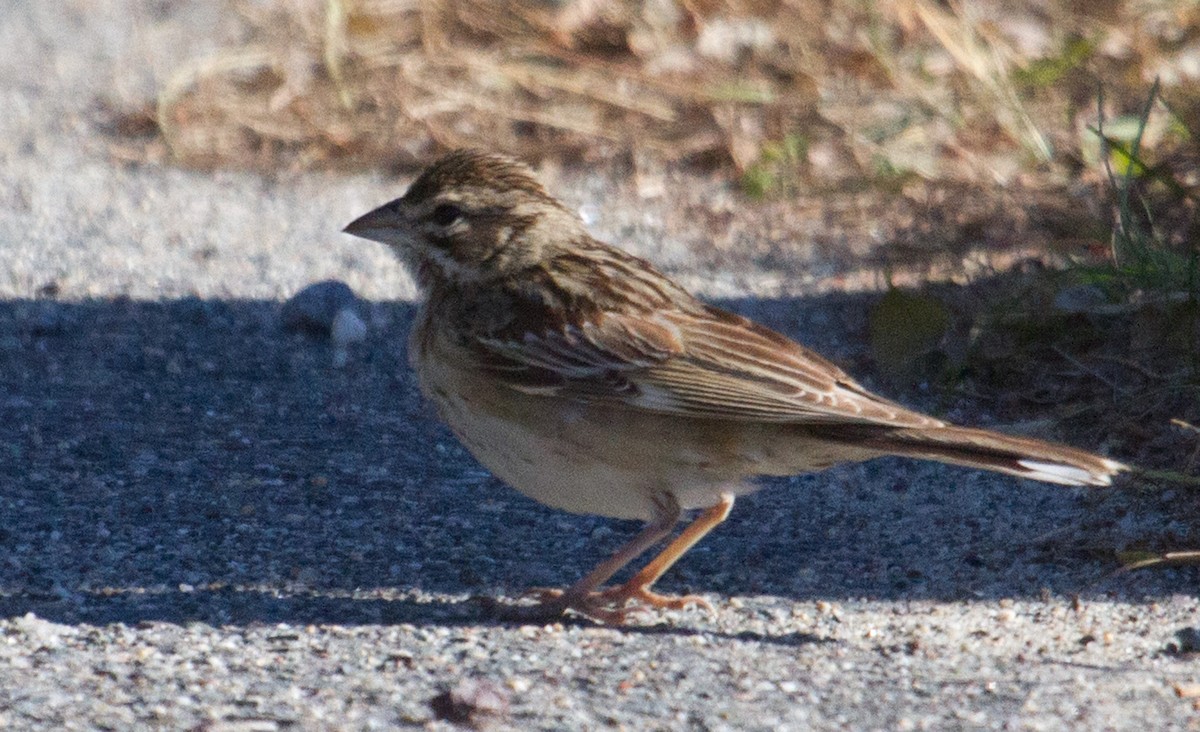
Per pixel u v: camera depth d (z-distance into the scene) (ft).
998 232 46.96
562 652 26.89
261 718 23.75
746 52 59.06
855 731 23.45
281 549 31.73
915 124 54.24
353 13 61.62
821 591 30.55
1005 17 58.34
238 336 43.47
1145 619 28.99
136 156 56.54
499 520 33.68
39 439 36.65
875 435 27.48
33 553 30.96
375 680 25.31
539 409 29.04
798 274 46.26
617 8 61.05
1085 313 39.50
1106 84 54.80
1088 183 49.21
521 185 31.09
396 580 30.55
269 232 50.57
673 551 29.50
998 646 27.78
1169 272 38.45
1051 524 33.01
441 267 30.94
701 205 51.44
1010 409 38.19
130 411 38.55
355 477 35.47
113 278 46.83
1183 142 49.21
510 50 60.64
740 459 28.55
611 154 54.75
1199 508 32.81
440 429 38.42
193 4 74.79
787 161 53.47
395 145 56.03
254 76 61.21
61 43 69.56
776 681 25.50
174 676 25.34
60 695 24.47
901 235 47.78
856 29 59.52
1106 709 24.29
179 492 34.19
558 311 29.19
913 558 31.99
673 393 28.22
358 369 41.78
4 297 45.03
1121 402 36.96
